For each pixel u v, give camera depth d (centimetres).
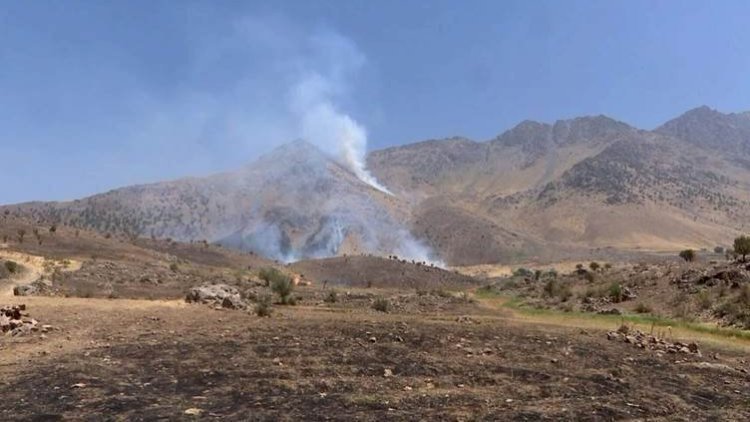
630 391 1205
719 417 1049
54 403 930
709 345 2117
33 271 5316
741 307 2786
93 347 1384
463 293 5794
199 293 2484
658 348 1828
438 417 945
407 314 3006
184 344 1457
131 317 1875
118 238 11075
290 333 1697
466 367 1345
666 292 3628
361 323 2006
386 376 1226
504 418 955
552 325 2495
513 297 5025
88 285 3894
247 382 1110
